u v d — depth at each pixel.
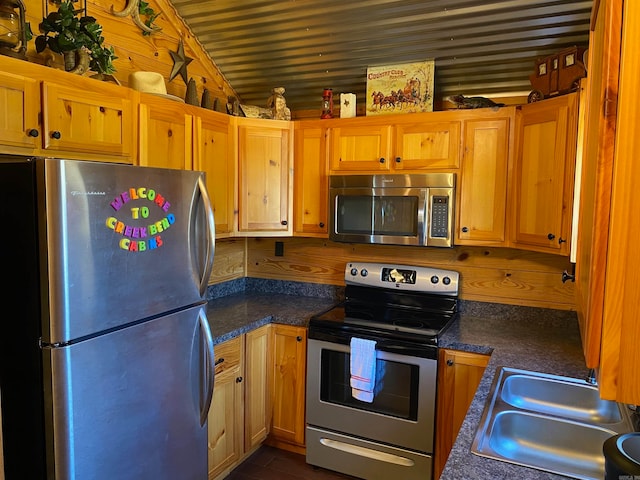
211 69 3.15
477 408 1.58
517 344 2.35
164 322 1.84
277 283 3.51
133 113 2.12
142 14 2.58
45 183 1.44
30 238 1.48
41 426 1.52
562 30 2.32
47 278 1.46
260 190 2.97
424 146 2.66
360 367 2.51
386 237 2.72
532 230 2.35
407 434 2.47
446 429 2.41
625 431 1.46
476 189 2.57
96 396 1.59
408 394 2.46
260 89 3.31
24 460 1.56
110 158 2.01
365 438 2.58
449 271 2.87
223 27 2.82
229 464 2.59
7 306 1.54
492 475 1.17
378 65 2.84
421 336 2.41
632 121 0.60
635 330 0.62
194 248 1.98
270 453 2.92
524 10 2.25
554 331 2.60
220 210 2.79
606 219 0.63
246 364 2.68
